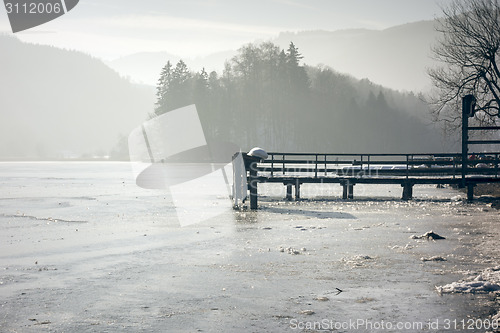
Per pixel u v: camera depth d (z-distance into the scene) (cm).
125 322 729
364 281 938
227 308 789
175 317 749
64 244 1327
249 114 12169
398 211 2070
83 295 861
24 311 778
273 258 1141
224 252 1213
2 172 6175
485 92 3684
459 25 3712
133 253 1206
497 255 1159
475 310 766
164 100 10325
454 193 3108
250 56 12750
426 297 834
